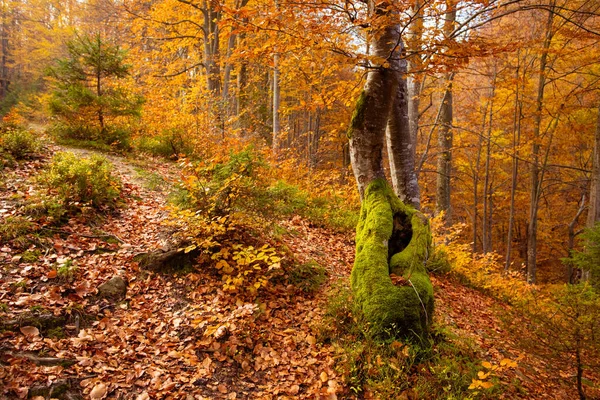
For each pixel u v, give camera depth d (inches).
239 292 179.0
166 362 135.8
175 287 174.4
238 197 206.5
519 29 440.5
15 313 132.6
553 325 158.1
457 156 701.3
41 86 1133.1
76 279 158.4
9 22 1259.8
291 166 419.5
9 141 257.9
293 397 132.9
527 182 781.3
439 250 309.4
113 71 363.6
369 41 181.0
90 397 113.9
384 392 132.6
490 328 216.1
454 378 139.5
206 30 587.2
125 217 223.3
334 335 162.9
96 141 350.9
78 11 1028.5
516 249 935.0
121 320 148.9
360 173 207.8
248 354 148.9
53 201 196.4
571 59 439.8
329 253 257.9
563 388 169.9
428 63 161.6
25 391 108.0
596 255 279.0
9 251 161.9
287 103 663.8
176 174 328.8
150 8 606.9
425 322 159.5
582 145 605.3
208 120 459.2
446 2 152.2
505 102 530.6
